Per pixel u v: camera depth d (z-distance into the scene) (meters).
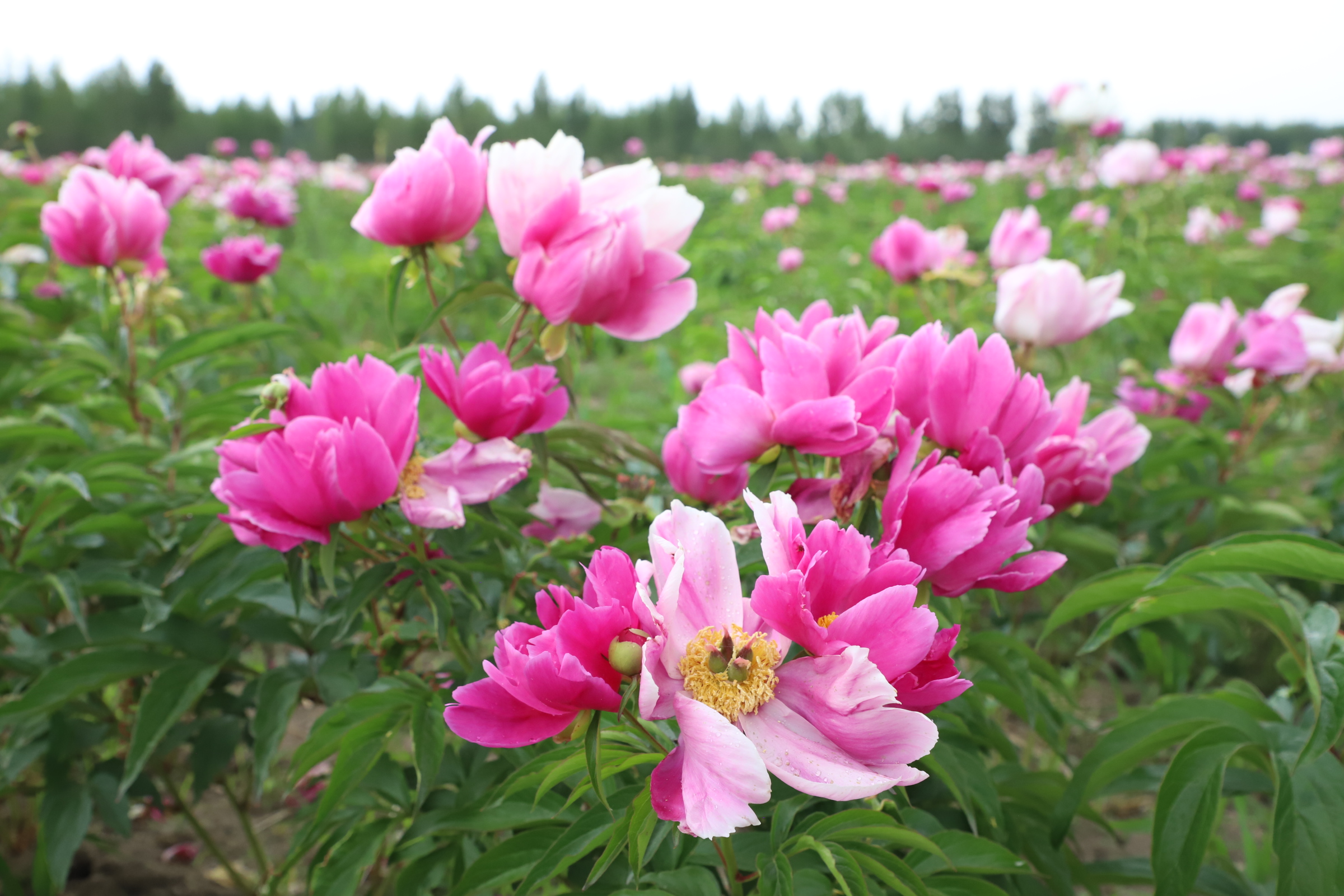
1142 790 0.58
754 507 0.32
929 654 0.33
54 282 1.23
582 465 0.66
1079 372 1.65
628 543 0.61
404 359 0.60
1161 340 1.63
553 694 0.30
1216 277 2.08
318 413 0.45
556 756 0.38
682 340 2.08
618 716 0.32
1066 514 0.82
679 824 0.29
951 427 0.40
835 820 0.38
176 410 0.81
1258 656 1.03
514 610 0.55
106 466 0.68
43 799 0.62
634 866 0.33
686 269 0.53
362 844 0.52
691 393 1.06
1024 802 0.58
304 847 0.52
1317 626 0.49
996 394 0.39
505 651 0.31
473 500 0.47
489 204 0.54
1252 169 4.89
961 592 0.37
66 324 1.14
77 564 0.70
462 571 0.50
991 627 0.95
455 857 0.52
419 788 0.48
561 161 0.52
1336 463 1.17
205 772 0.64
